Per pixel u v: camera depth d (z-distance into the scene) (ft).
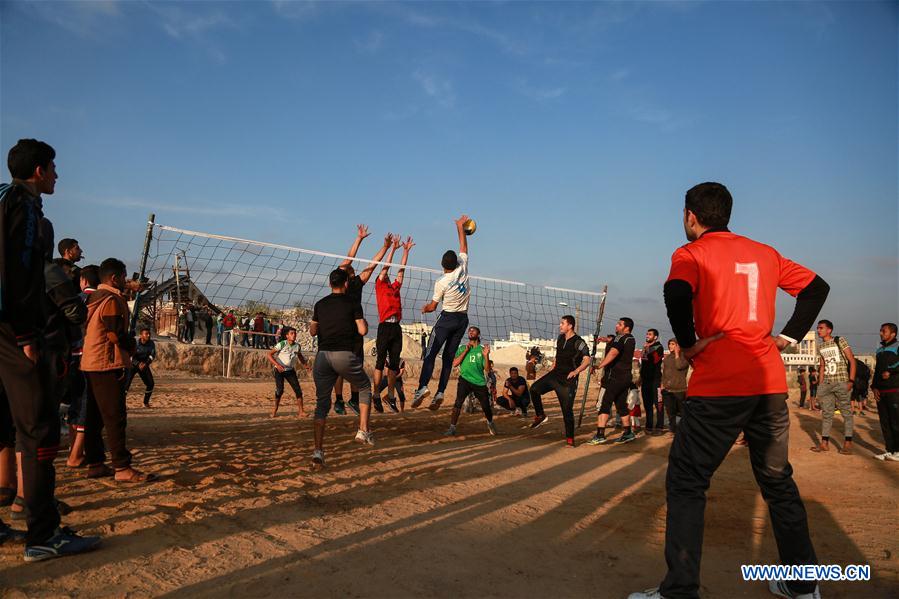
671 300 9.46
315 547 12.07
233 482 17.20
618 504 17.04
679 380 34.83
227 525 13.24
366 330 20.83
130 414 35.01
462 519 14.64
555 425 39.47
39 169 11.20
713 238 10.23
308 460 21.34
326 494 16.48
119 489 15.80
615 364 31.07
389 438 29.12
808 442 31.99
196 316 85.81
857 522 15.62
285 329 37.86
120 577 10.19
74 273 18.78
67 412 20.43
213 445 23.63
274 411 37.55
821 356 29.48
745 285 9.69
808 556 9.98
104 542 11.83
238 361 76.95
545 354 95.61
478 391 32.35
